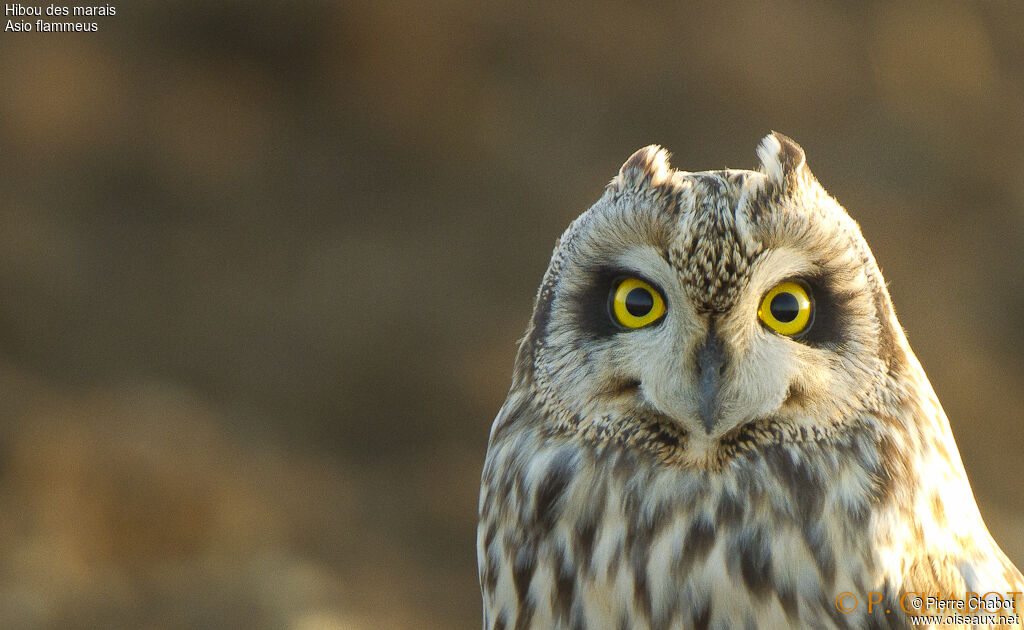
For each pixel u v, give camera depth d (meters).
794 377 4.25
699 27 19.17
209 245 16.97
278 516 12.79
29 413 13.61
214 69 18.55
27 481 12.40
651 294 4.34
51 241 16.56
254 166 17.98
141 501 12.29
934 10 19.53
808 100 18.58
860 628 4.30
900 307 16.28
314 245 17.06
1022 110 18.62
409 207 17.62
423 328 15.82
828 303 4.28
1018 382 15.48
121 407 14.23
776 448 4.36
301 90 18.62
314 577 11.75
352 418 14.95
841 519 4.31
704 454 4.39
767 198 4.19
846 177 17.73
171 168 17.69
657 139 18.19
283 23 18.53
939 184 17.70
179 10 18.55
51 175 17.31
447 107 18.39
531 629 4.57
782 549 4.32
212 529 12.21
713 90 18.62
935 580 4.38
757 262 4.14
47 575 11.30
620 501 4.44
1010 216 17.39
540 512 4.54
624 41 19.09
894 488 4.34
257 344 15.70
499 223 17.23
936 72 18.95
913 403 4.48
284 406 14.98
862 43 19.17
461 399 15.08
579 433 4.52
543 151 18.09
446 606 12.12
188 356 15.49
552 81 18.80
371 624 11.35
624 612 4.40
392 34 18.55
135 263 16.59
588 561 4.45
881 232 17.05
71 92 17.75
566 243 4.58
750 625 4.32
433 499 13.81
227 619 10.98
